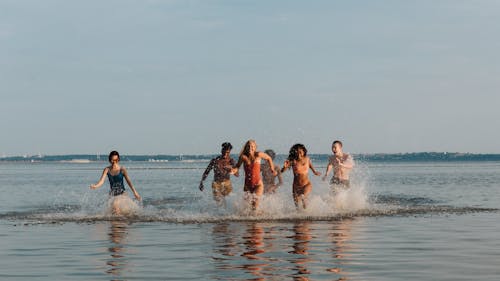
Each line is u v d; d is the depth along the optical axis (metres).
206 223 14.20
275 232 12.24
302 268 8.10
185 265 8.39
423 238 11.30
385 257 9.05
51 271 8.05
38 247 10.34
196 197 23.95
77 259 9.03
